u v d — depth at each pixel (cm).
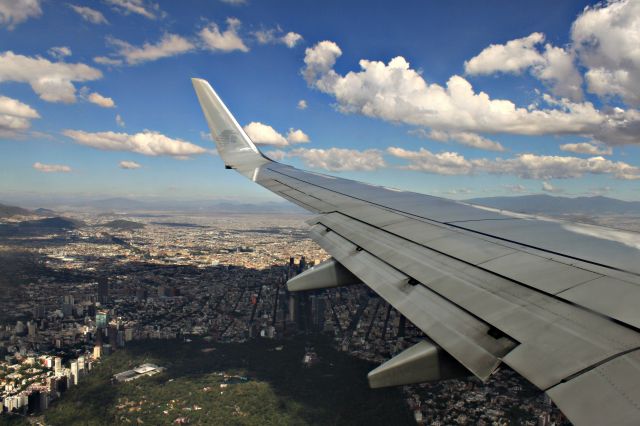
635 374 266
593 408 246
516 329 363
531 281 452
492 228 693
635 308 359
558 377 285
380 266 598
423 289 496
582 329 339
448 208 876
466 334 383
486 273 498
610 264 482
